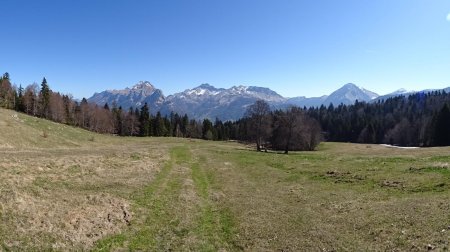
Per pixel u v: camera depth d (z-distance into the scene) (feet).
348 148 351.87
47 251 56.34
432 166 121.19
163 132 586.45
